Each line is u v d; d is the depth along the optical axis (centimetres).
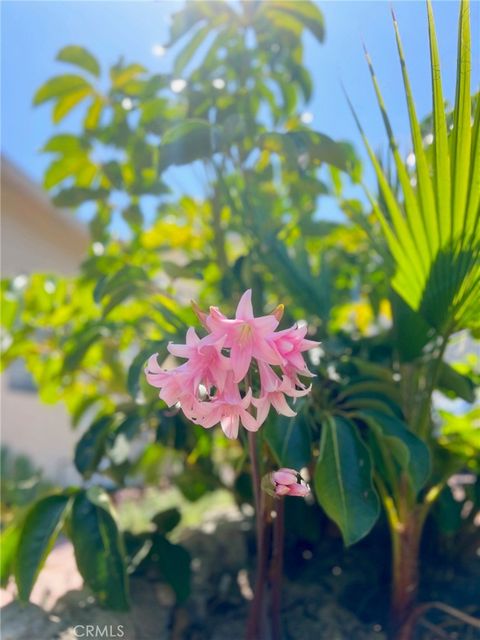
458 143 56
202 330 80
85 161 124
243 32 115
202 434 104
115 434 91
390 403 81
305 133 85
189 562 88
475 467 90
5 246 278
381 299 110
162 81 108
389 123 64
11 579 90
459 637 82
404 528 77
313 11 108
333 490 64
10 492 132
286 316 100
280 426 68
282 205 139
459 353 108
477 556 107
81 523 74
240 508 119
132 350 141
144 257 123
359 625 85
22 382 298
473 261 61
